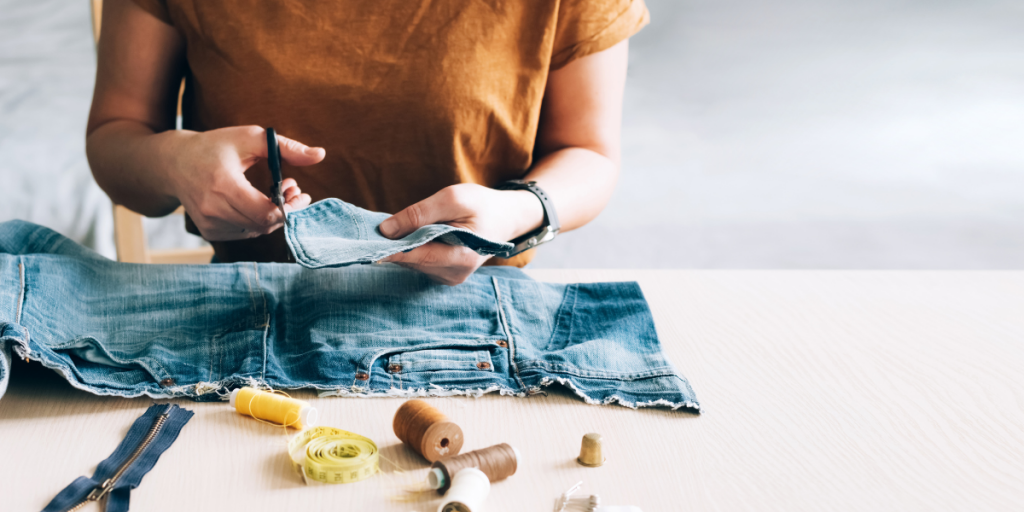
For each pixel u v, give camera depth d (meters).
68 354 0.70
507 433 0.64
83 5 4.09
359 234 0.77
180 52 1.18
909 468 0.59
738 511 0.53
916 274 1.16
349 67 1.10
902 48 4.19
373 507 0.53
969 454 0.61
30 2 4.06
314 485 0.55
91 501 0.52
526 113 1.17
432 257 0.79
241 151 0.89
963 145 3.48
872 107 3.78
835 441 0.63
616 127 1.25
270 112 1.12
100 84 1.17
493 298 0.88
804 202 3.10
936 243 2.80
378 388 0.71
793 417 0.67
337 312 0.82
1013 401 0.71
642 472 0.58
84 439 0.61
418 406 0.61
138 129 1.09
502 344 0.79
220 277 0.85
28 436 0.61
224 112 1.13
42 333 0.71
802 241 2.81
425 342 0.78
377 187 1.20
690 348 0.84
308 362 0.73
